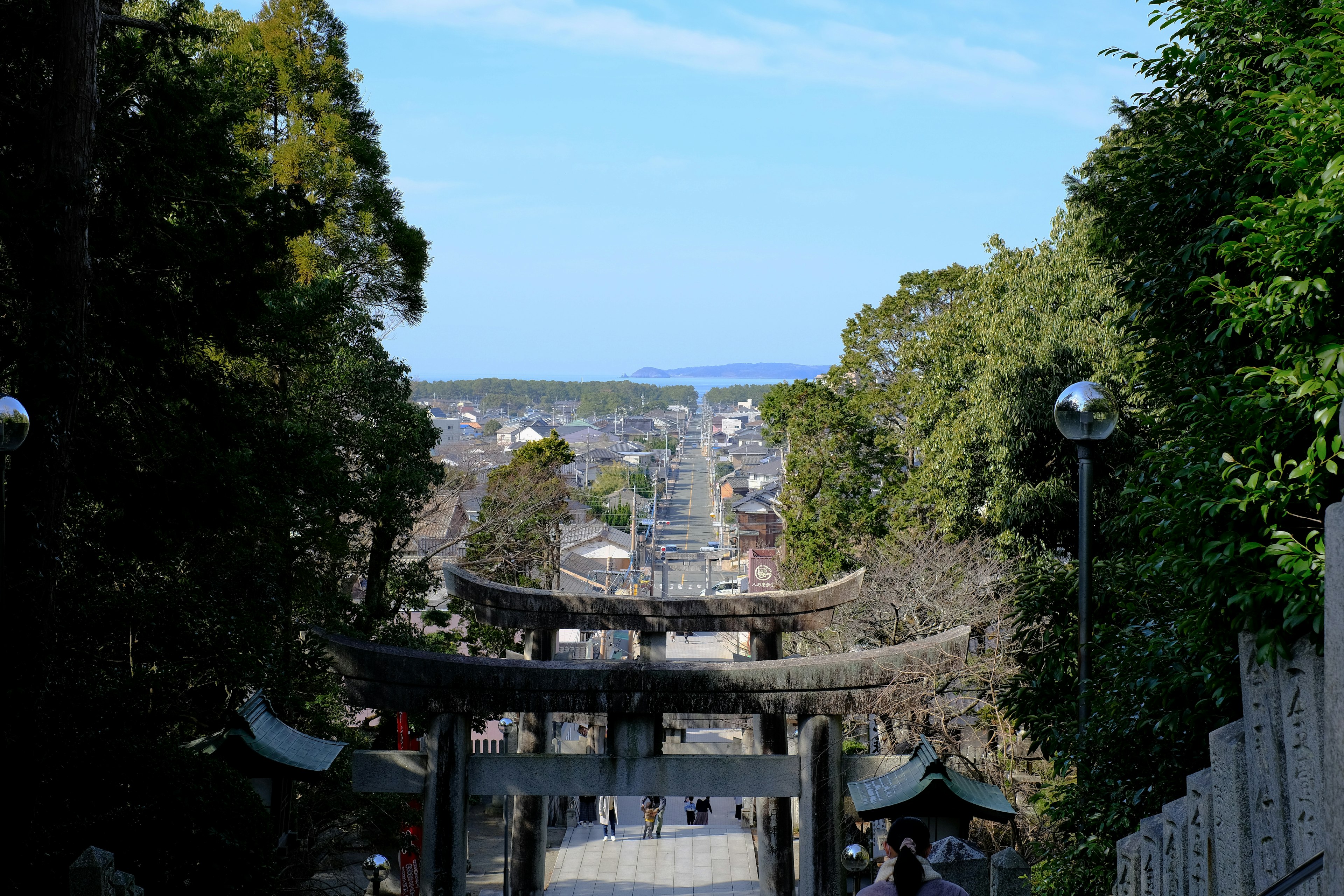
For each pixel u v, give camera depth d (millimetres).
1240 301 6727
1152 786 8711
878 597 28141
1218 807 6172
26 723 11953
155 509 15898
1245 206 7105
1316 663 5336
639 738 15539
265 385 23312
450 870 15469
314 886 18188
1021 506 27828
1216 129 8711
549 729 22781
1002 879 10156
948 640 15703
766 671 15633
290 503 21188
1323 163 6242
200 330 17141
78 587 15656
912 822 6953
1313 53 6457
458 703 15398
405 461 26047
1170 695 7793
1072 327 27328
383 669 15484
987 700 20453
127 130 15750
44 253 13141
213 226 17344
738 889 25156
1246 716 5984
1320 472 5816
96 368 14992
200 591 17766
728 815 35875
